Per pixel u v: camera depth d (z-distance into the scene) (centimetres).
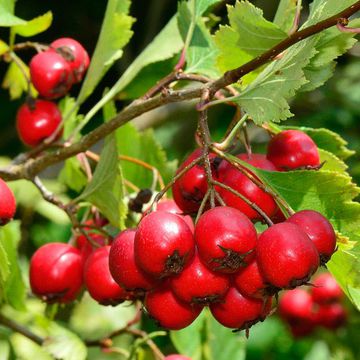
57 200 37
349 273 32
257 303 31
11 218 34
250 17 33
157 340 54
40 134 39
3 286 37
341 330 60
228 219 30
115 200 36
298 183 32
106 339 42
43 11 61
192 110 57
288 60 31
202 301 31
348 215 32
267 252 30
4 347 49
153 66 41
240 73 32
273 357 66
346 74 67
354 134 65
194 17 36
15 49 39
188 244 30
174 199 33
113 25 38
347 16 30
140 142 43
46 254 37
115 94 40
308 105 66
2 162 55
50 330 43
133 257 31
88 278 36
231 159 32
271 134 35
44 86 39
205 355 43
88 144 36
